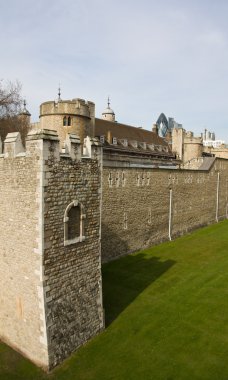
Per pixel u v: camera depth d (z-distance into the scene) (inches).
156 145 1873.8
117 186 942.4
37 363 477.1
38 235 457.7
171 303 687.1
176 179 1248.2
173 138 2089.1
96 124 1528.1
